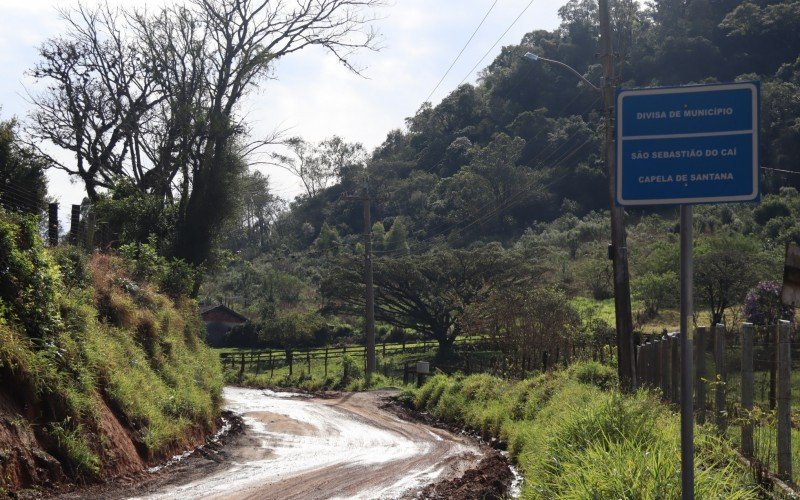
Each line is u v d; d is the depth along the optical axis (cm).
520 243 10156
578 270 7194
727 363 1280
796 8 14938
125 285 2145
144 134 3938
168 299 2561
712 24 15700
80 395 1278
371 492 1196
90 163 4006
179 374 2012
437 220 12050
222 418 2373
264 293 8319
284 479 1311
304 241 13462
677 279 5316
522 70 15988
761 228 8738
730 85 518
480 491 1181
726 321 4791
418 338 6869
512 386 2483
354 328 7681
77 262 1798
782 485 845
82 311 1564
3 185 2670
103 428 1302
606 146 2047
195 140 3847
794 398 1206
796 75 12800
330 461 1585
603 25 2064
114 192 3862
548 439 1182
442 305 5794
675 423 1171
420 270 5775
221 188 3819
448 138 15450
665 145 526
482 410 2319
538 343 3550
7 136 3194
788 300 998
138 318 1955
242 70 3741
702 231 8981
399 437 2123
